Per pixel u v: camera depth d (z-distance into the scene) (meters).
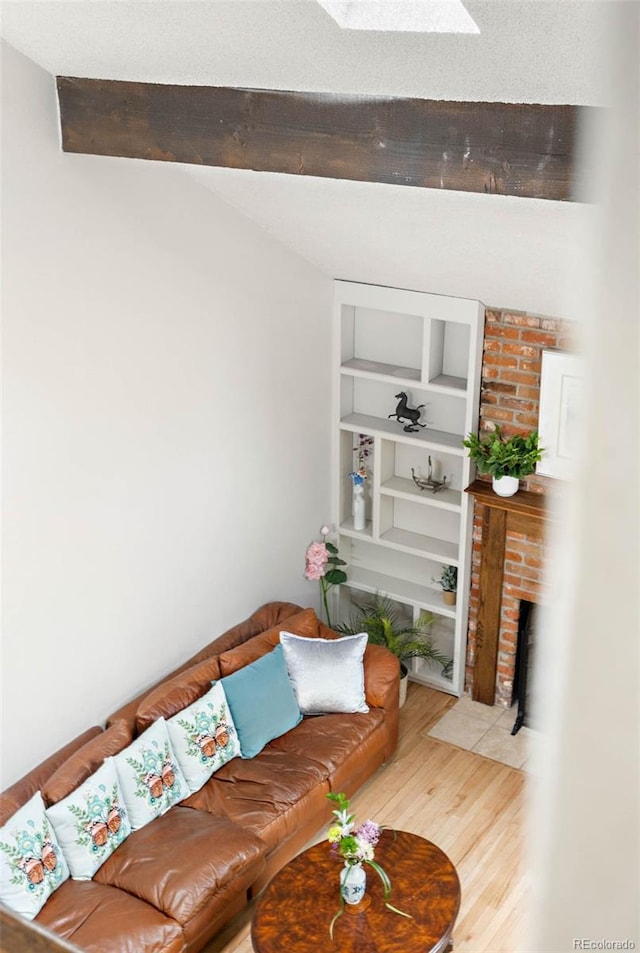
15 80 3.58
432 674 6.07
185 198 4.47
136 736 4.65
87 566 4.45
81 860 4.07
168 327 4.57
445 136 2.77
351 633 5.96
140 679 4.92
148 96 3.44
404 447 6.03
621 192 0.32
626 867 0.35
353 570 6.28
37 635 4.27
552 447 5.10
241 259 4.90
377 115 2.88
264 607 5.62
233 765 4.75
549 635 0.35
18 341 3.85
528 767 0.36
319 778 4.70
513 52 2.25
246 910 4.42
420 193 3.50
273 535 5.70
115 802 4.23
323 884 4.04
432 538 6.11
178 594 5.04
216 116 3.27
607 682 0.33
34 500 4.10
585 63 2.16
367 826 3.90
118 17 2.90
